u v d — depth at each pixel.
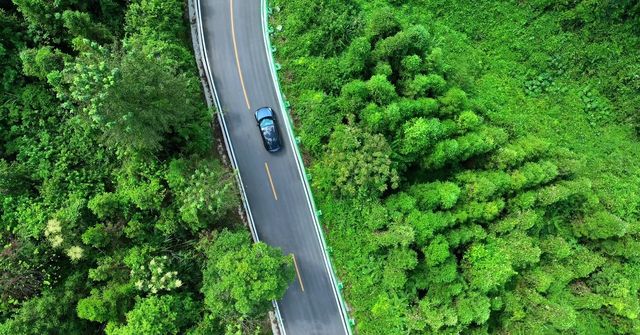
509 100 49.97
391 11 41.75
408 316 36.53
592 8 49.94
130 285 30.77
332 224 40.12
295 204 40.62
